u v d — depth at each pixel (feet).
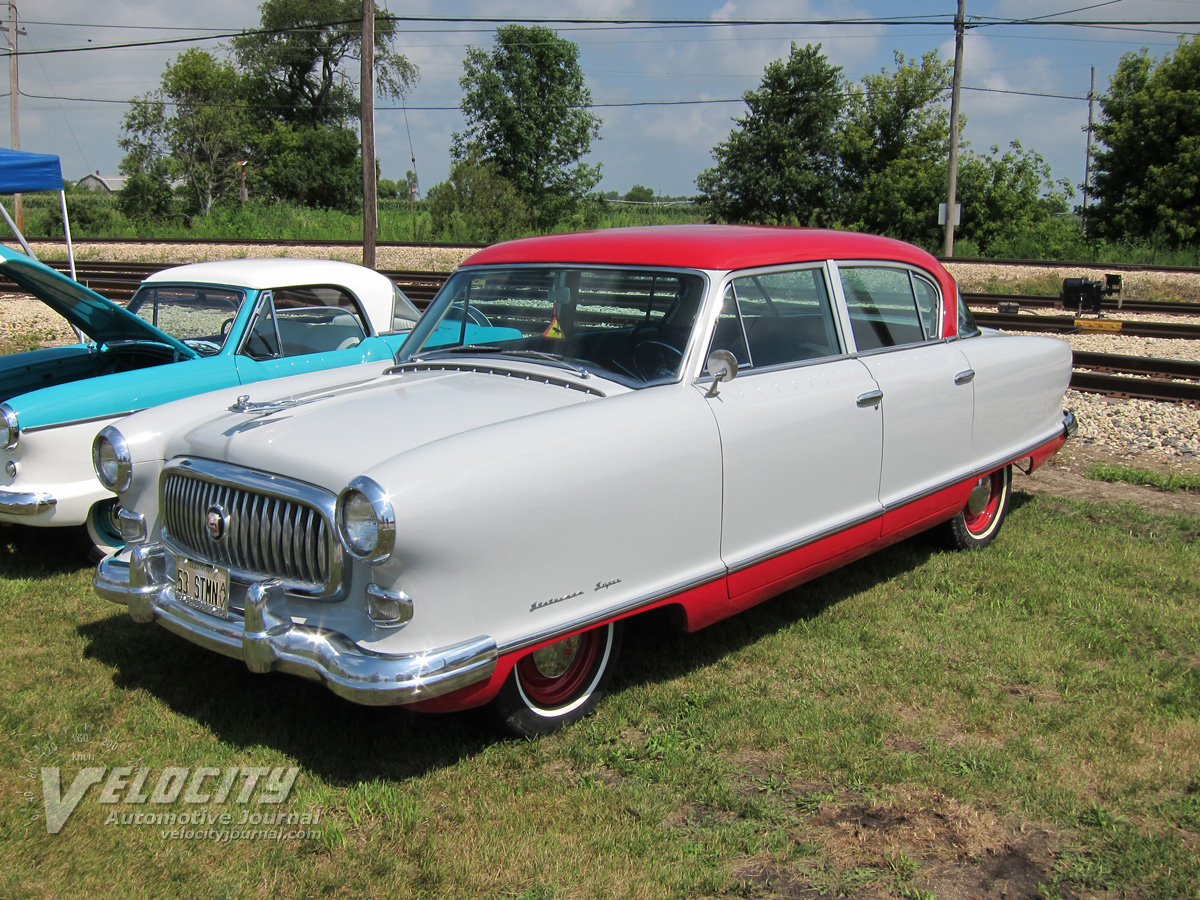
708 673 12.29
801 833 9.03
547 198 142.31
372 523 8.81
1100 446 24.63
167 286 19.30
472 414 10.71
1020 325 45.55
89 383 15.98
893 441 14.06
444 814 9.27
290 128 162.71
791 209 121.19
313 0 158.61
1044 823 9.20
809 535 12.81
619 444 10.37
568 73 142.92
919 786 9.77
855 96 119.24
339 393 12.07
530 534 9.60
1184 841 8.92
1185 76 106.01
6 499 14.96
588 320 12.41
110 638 13.15
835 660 12.59
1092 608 14.11
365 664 8.92
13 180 24.16
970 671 12.28
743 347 12.19
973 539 16.83
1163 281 64.34
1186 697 11.48
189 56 162.50
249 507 10.14
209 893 8.09
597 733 10.73
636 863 8.52
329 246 80.64
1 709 11.04
